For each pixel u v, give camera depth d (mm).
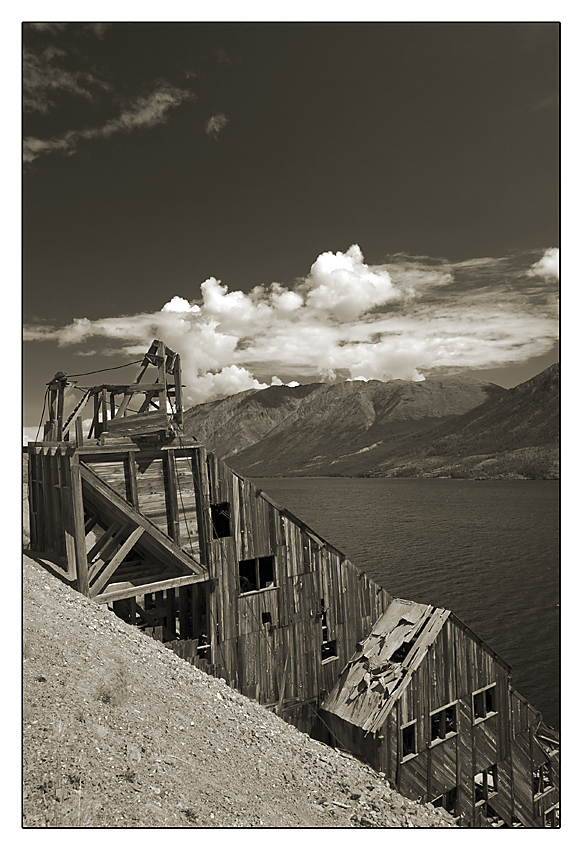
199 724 14156
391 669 20453
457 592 90812
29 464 19625
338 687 21406
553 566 105562
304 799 13719
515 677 59781
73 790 10195
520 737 23500
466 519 164000
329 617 21906
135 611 21328
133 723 12500
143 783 11016
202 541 18547
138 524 17125
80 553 15906
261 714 17156
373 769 18344
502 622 76750
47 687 12031
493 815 22859
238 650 19188
